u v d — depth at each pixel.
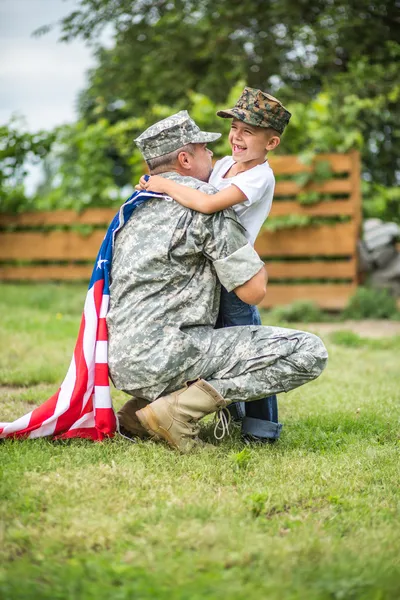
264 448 3.83
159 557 2.50
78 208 11.08
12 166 11.35
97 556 2.52
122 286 3.71
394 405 4.88
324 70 15.28
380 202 12.13
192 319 3.66
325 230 10.09
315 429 4.29
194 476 3.32
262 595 2.28
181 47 15.24
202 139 3.77
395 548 2.63
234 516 2.86
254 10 14.87
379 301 9.86
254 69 15.16
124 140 12.59
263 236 10.20
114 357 3.70
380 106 12.97
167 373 3.62
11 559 2.54
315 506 3.06
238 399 3.70
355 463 3.56
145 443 3.75
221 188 3.80
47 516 2.81
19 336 7.08
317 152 10.64
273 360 3.64
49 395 4.93
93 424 3.82
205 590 2.30
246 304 3.89
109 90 16.30
